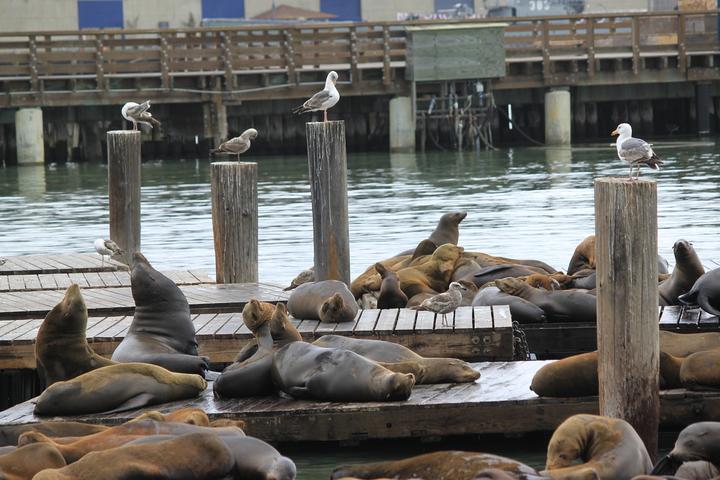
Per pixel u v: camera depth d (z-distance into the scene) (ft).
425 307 43.27
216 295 50.90
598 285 32.19
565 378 34.14
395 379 34.35
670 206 88.33
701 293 44.09
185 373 37.09
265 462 27.71
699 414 33.94
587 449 27.84
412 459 27.20
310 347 35.96
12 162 140.97
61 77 134.82
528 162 128.16
